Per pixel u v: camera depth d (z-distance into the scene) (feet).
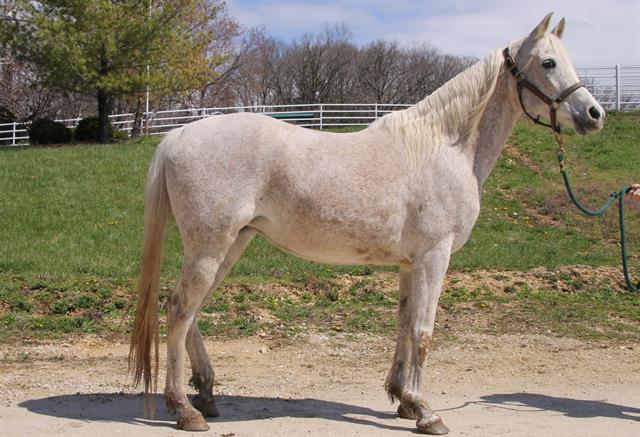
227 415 18.89
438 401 21.44
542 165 67.31
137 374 17.26
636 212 53.67
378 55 173.78
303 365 25.35
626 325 32.22
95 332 28.27
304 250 18.02
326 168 17.34
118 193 53.06
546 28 18.52
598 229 50.44
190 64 102.42
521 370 25.59
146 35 85.56
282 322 30.53
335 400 21.06
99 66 86.69
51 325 28.43
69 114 139.33
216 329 29.01
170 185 17.25
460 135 18.39
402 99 174.81
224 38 159.02
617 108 99.14
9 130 108.88
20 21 88.17
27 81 122.21
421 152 17.94
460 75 18.67
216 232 16.99
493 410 20.34
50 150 70.59
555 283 38.40
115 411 18.93
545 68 18.44
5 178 54.95
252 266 37.68
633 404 21.50
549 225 51.57
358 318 31.45
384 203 17.57
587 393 22.80
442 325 31.24
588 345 29.09
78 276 34.37
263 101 180.14
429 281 17.80
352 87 174.40
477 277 38.52
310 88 172.55
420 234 17.78
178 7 90.07
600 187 59.88
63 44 83.20
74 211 47.78
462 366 25.93
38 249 38.96
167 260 38.96
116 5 86.33
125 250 40.19
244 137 17.15
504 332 30.63
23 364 24.14
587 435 17.58
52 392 20.79
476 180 18.44
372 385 23.07
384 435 17.13
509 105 18.99
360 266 38.91
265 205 17.37
